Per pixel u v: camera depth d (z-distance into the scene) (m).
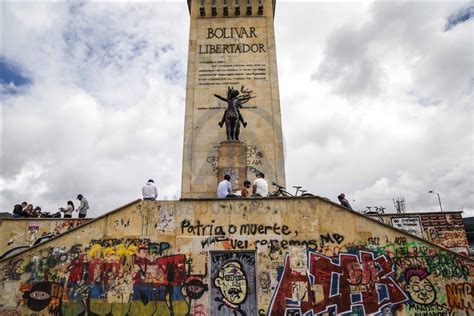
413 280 15.09
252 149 26.84
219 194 17.92
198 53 29.50
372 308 14.77
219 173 22.33
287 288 15.02
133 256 15.38
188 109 27.92
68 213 21.69
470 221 26.03
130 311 14.64
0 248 19.41
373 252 15.48
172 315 14.62
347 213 16.03
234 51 29.56
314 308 14.75
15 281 14.84
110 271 15.13
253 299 15.02
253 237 15.77
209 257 15.49
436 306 14.77
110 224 15.73
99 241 15.49
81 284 14.92
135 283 15.02
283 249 15.59
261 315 14.66
